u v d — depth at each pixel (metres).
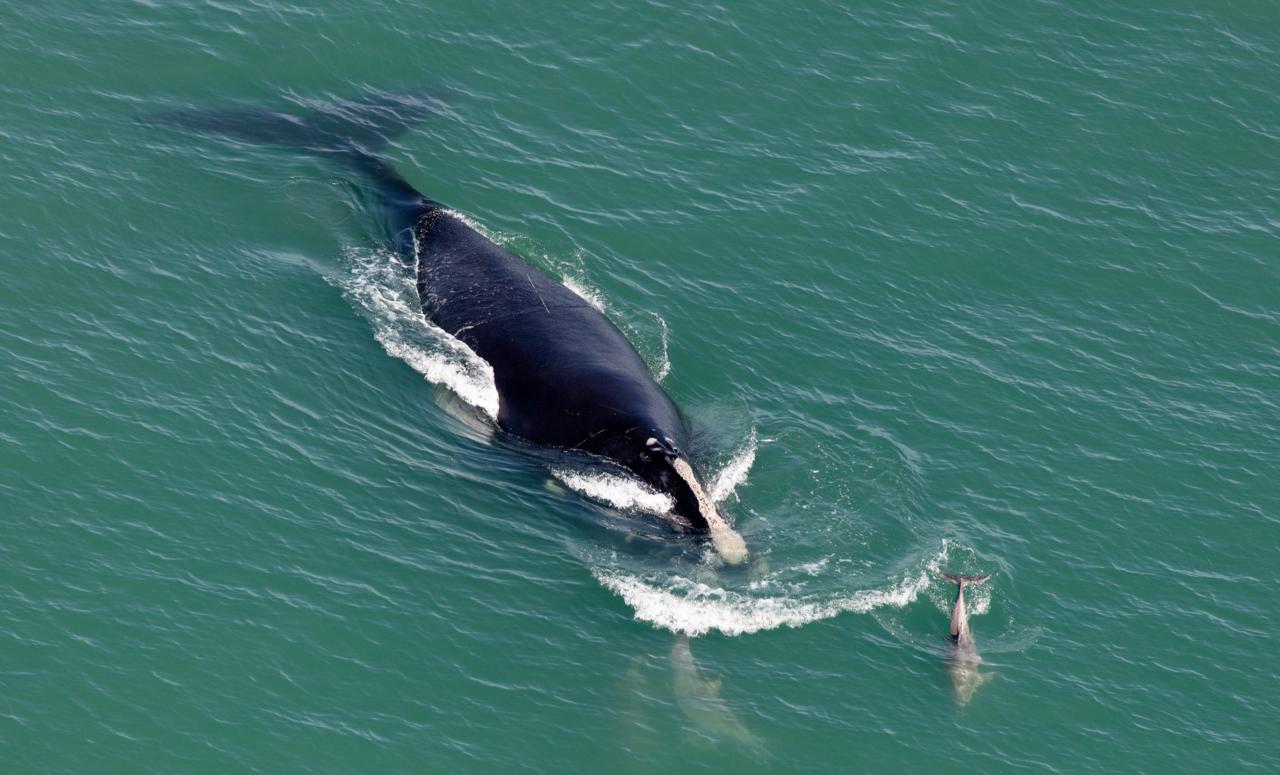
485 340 150.00
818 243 175.50
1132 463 152.50
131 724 111.44
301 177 171.25
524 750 114.69
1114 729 123.56
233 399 141.75
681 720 118.69
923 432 152.62
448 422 144.12
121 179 164.88
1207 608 136.88
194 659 116.94
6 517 125.12
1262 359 169.12
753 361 158.25
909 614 129.88
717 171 183.25
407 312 155.38
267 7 194.00
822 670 124.19
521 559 130.75
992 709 123.50
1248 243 184.12
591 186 178.38
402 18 196.62
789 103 194.38
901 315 168.12
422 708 116.69
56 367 140.50
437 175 175.75
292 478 135.00
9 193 158.50
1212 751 122.94
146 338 146.25
